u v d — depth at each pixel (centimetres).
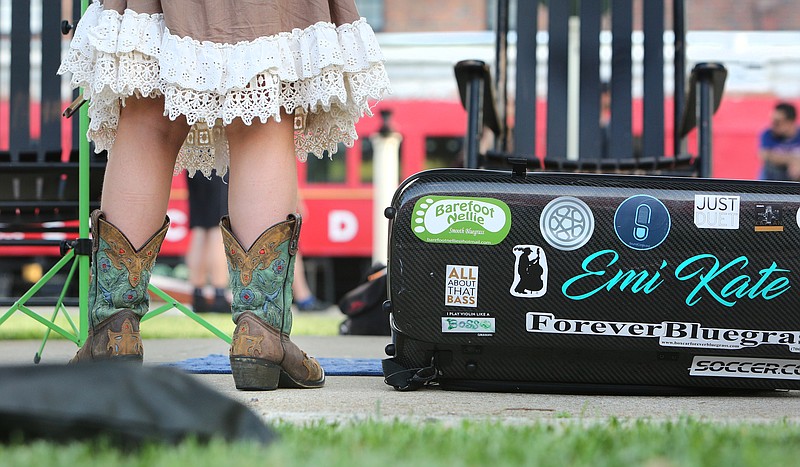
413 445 146
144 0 237
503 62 442
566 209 243
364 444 147
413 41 1498
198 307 852
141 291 249
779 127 1332
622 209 243
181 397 141
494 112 417
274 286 246
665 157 420
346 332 569
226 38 234
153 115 248
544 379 251
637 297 244
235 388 252
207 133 269
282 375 250
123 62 233
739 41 1438
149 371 143
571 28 621
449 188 246
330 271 1523
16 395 132
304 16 242
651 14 439
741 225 243
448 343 247
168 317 796
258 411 201
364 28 245
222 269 849
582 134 436
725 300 244
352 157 1490
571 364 249
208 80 233
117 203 247
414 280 245
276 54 234
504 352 247
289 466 125
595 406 228
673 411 220
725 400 245
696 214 243
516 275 244
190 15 233
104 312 246
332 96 245
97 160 372
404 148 1476
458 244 244
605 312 244
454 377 252
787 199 244
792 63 1423
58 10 392
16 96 393
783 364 247
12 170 365
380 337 547
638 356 246
